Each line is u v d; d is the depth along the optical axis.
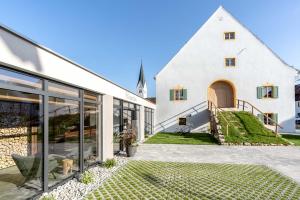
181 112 21.17
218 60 20.88
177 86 21.28
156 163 8.60
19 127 6.36
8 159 6.87
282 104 20.17
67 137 6.50
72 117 6.64
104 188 5.67
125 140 9.89
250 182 6.32
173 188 5.75
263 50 20.55
